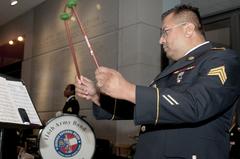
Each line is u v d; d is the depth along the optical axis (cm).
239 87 130
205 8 421
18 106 136
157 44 474
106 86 113
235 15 383
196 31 150
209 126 130
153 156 137
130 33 469
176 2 473
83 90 160
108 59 502
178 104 113
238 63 131
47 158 333
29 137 455
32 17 741
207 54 137
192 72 134
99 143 438
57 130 339
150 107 114
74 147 344
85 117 475
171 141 133
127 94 113
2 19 813
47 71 667
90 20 555
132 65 457
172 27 151
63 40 625
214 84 119
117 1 502
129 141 441
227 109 132
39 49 703
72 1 139
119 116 163
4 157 197
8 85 140
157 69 467
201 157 127
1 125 123
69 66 598
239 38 376
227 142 134
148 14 470
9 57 812
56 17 654
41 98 679
